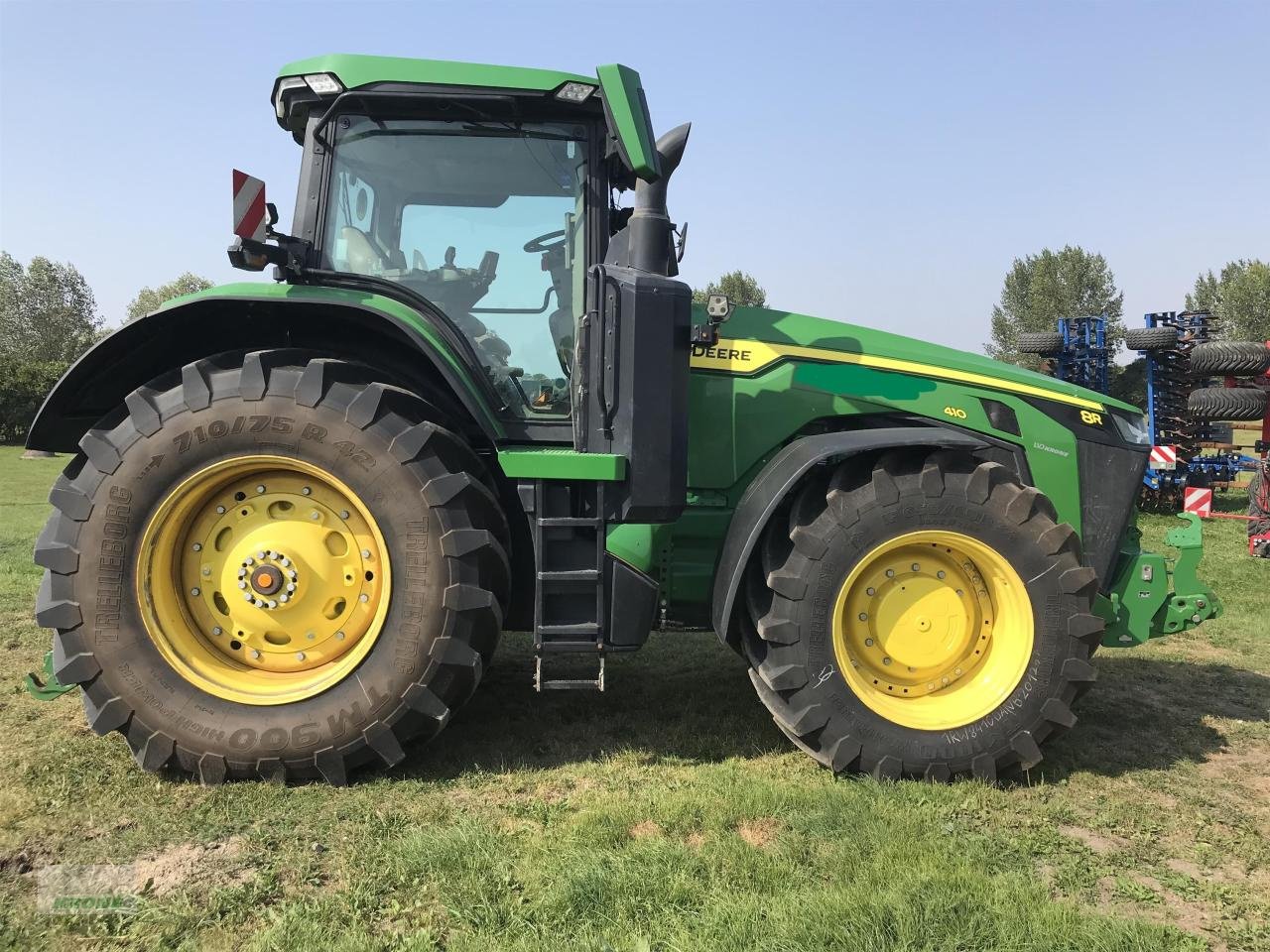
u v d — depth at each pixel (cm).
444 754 309
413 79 310
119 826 251
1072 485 355
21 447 2717
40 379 3034
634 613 300
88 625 278
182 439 280
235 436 281
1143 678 444
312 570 289
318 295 300
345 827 252
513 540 324
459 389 298
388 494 281
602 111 321
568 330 329
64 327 5400
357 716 279
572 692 393
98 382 314
